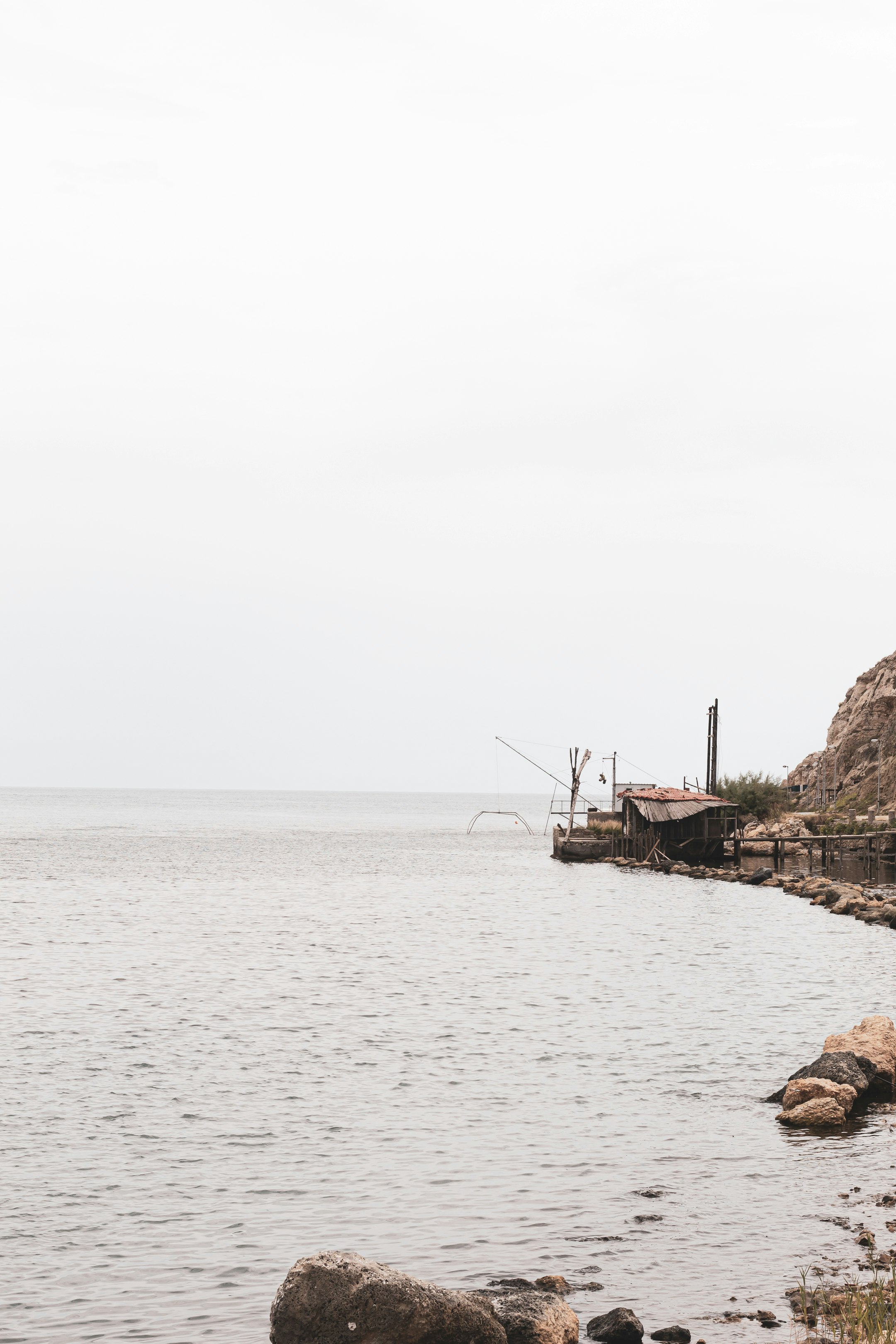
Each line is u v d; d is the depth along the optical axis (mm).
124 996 35500
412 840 159250
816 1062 23406
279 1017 32062
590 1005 33875
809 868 89812
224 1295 14305
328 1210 17125
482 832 192500
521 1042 28578
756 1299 13938
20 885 79500
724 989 36750
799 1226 16312
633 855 102500
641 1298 14000
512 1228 16359
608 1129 21047
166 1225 16625
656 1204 17250
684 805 90875
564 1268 14969
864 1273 14594
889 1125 21109
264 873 93938
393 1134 20844
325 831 186625
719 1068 25734
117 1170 18984
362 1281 11172
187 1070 25750
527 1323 12016
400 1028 30359
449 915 61594
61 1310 13898
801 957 44438
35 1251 15680
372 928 55250
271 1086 24297
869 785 115625
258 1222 16703
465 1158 19453
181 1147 20156
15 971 40688
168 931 53500
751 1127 21062
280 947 48000
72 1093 23781
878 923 56094
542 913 62688
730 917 60062
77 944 48438
